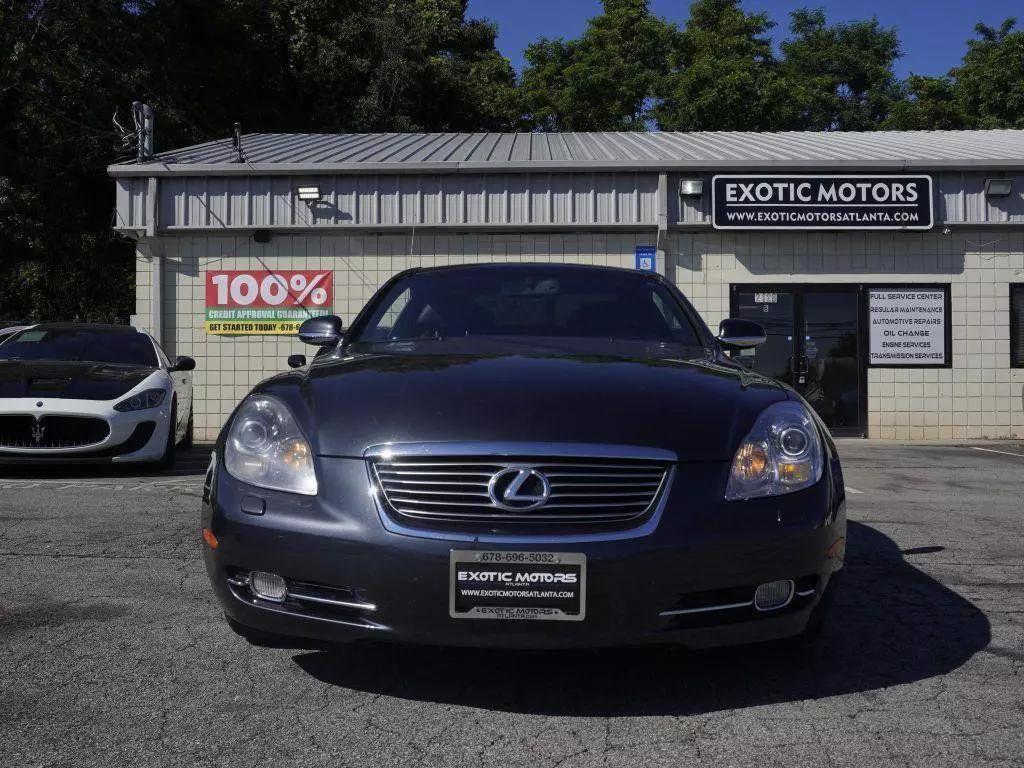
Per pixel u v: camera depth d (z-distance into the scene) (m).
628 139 16.27
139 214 12.88
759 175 12.67
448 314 3.96
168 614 3.52
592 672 2.94
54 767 2.24
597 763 2.29
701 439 2.67
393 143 15.67
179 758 2.29
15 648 3.12
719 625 2.57
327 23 27.20
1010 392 13.02
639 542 2.50
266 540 2.65
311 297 13.00
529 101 31.19
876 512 6.25
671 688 2.81
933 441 12.74
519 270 4.36
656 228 12.77
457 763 2.28
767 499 2.64
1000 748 2.38
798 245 13.02
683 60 31.03
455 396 2.79
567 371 3.04
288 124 26.06
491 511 2.55
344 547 2.56
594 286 4.22
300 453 2.73
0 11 20.34
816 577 2.72
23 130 21.83
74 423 6.99
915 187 12.64
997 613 3.68
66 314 21.69
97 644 3.17
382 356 3.33
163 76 22.22
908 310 13.00
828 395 13.02
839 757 2.33
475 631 2.51
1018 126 29.19
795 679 2.90
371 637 2.56
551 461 2.57
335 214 12.84
